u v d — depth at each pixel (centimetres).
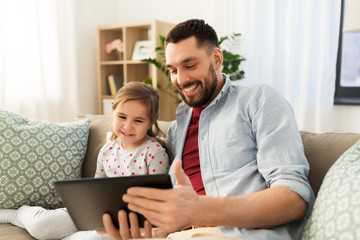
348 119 268
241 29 293
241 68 292
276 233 85
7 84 260
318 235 74
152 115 129
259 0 283
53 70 296
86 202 81
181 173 80
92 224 88
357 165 78
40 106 282
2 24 250
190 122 126
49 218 118
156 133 144
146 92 128
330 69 262
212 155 108
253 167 100
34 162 135
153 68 307
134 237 85
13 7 259
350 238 66
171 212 75
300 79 276
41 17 283
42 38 285
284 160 91
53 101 297
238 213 80
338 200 73
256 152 103
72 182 77
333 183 79
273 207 81
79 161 149
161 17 348
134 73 336
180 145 122
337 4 256
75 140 151
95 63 352
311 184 109
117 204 82
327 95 264
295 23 269
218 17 303
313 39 266
